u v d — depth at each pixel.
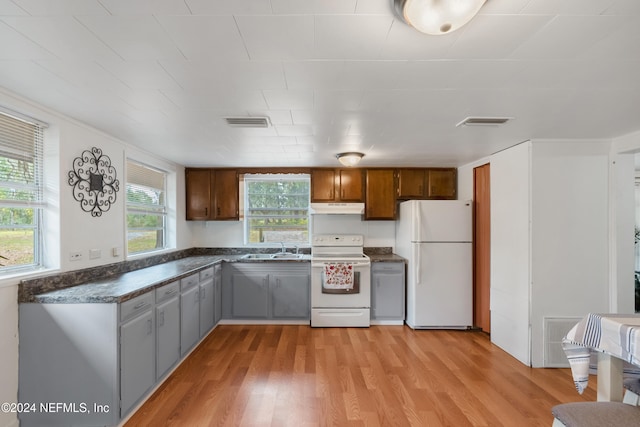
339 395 2.31
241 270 3.93
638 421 1.23
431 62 1.45
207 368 2.73
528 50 1.35
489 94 1.82
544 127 2.46
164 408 2.14
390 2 1.04
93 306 1.89
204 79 1.62
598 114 2.15
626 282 2.76
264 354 3.03
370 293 3.91
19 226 1.99
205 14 1.10
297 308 3.92
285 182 4.66
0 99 1.76
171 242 3.94
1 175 1.90
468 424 1.98
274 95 1.83
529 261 2.81
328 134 2.66
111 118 2.25
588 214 2.80
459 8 0.97
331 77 1.60
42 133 2.13
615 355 1.37
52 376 1.88
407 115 2.18
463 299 3.74
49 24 1.16
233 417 2.04
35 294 1.95
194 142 2.93
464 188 4.12
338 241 4.29
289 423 1.98
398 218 4.42
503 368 2.76
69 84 1.69
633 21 1.14
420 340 3.42
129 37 1.25
